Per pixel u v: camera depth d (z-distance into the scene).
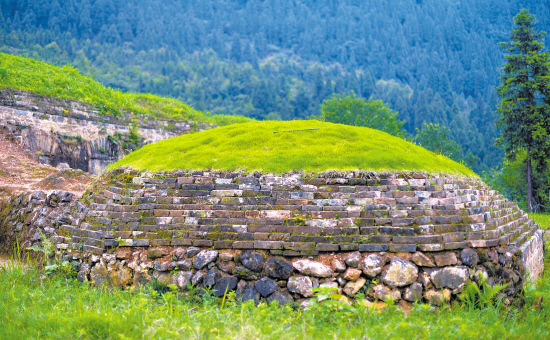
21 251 11.11
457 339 5.09
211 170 8.74
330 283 6.83
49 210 10.91
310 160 8.68
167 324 5.43
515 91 31.84
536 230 11.60
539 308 7.37
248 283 7.08
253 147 9.73
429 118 140.12
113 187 9.16
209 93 149.38
